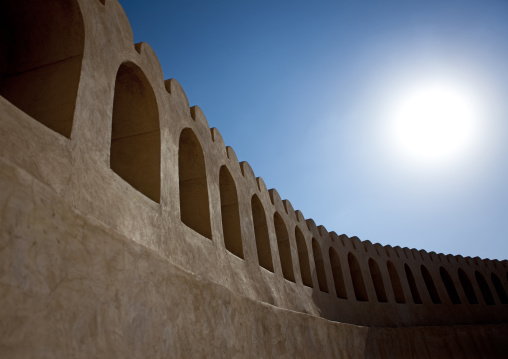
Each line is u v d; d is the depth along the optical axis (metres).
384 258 20.39
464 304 22.03
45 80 5.49
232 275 8.78
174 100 8.66
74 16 5.79
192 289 4.74
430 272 22.08
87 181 4.91
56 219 2.89
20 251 2.55
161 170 7.11
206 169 9.51
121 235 3.62
